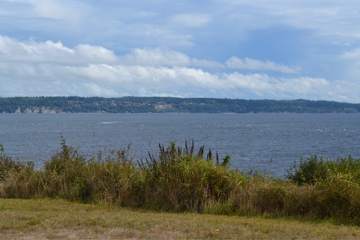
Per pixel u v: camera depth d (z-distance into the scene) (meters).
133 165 12.11
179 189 10.54
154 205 10.52
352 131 91.62
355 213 9.23
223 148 47.22
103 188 11.19
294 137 69.50
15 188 12.15
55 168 12.61
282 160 35.56
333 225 8.83
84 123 138.12
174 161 11.31
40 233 7.45
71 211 9.74
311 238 7.55
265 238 7.48
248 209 9.93
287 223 8.95
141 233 7.55
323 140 62.28
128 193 10.92
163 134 76.06
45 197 11.74
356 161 13.53
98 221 8.44
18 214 9.04
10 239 7.02
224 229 8.03
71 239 7.07
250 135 74.69
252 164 32.31
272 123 146.88
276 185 10.34
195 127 109.44
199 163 11.02
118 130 91.00
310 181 12.40
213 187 10.55
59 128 99.69
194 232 7.73
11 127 104.38
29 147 46.03
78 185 11.52
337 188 9.45
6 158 14.30
